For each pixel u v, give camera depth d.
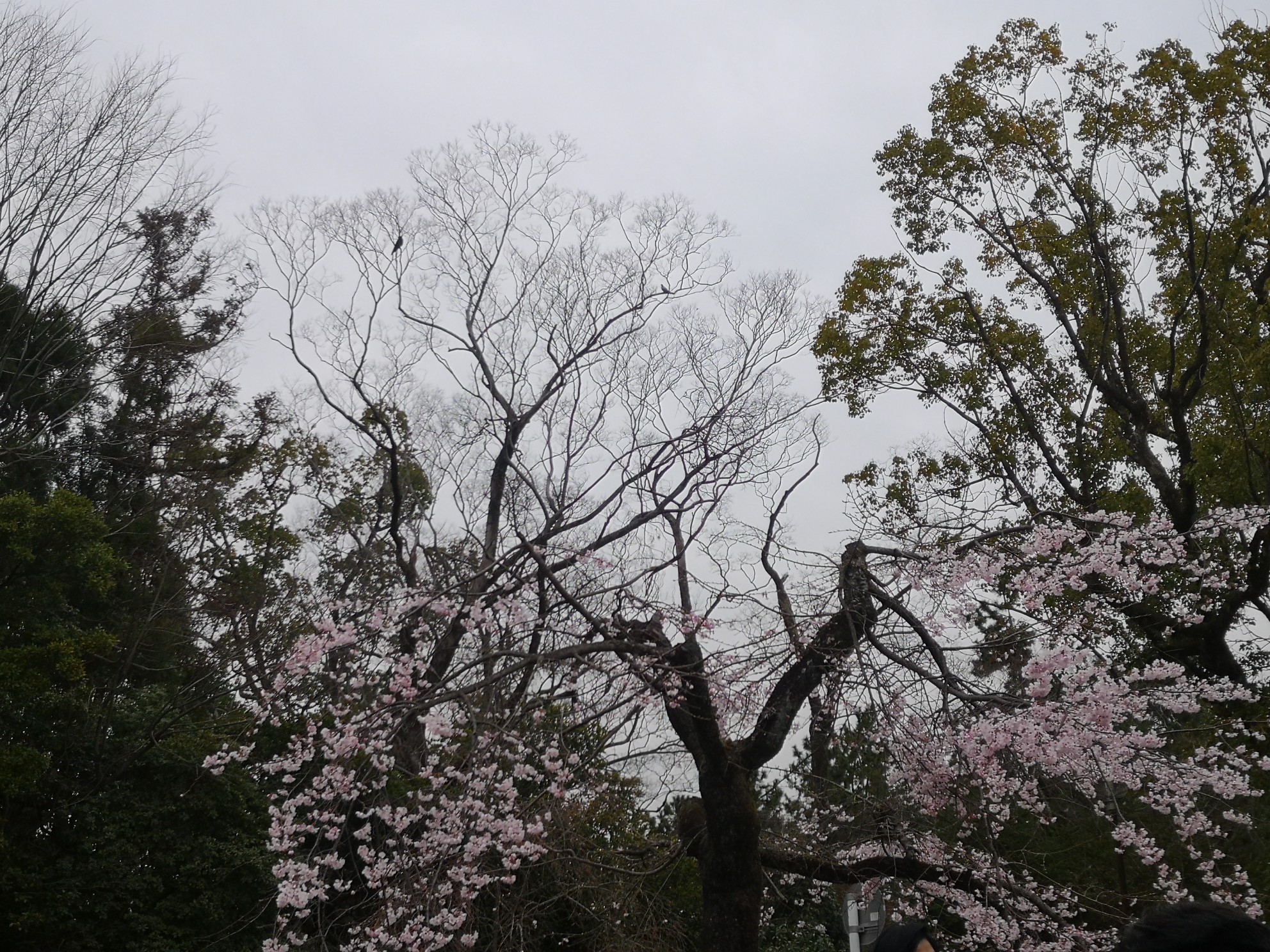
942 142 17.11
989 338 16.61
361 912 10.50
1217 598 13.95
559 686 8.86
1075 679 8.35
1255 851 11.52
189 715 14.89
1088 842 11.58
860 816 10.25
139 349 19.55
